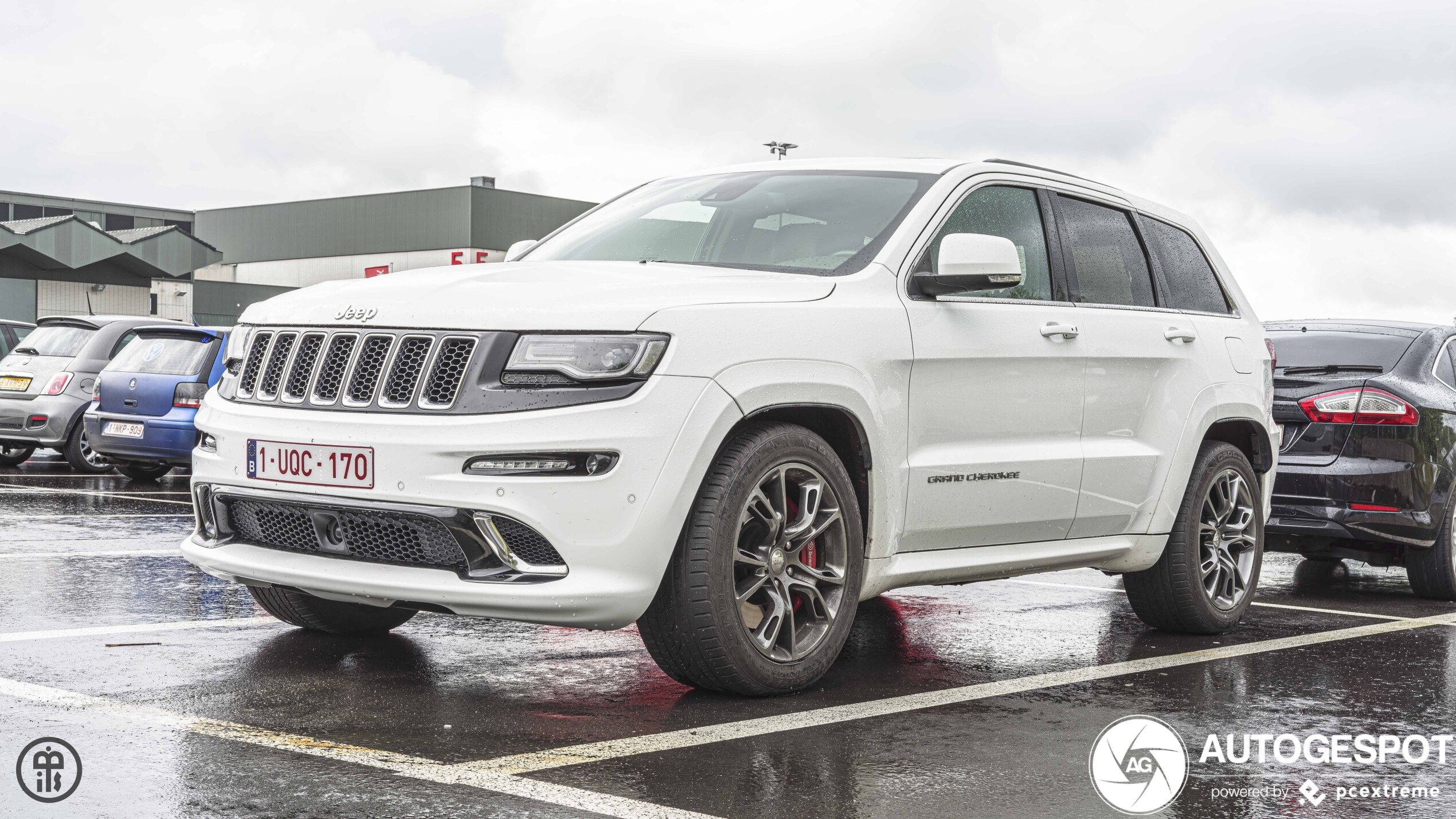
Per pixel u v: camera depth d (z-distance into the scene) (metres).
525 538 4.02
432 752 3.63
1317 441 7.63
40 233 35.12
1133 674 5.04
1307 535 7.65
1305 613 6.88
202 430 4.64
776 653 4.39
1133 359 5.61
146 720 3.88
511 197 75.94
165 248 38.28
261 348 4.58
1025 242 5.39
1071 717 4.29
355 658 4.86
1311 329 8.32
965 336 4.90
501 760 3.57
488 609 4.02
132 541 8.05
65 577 6.59
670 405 4.04
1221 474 6.07
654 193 5.80
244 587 6.41
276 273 81.25
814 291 4.56
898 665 5.11
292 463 4.25
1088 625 6.17
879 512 4.64
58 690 4.23
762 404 4.24
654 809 3.19
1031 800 3.38
